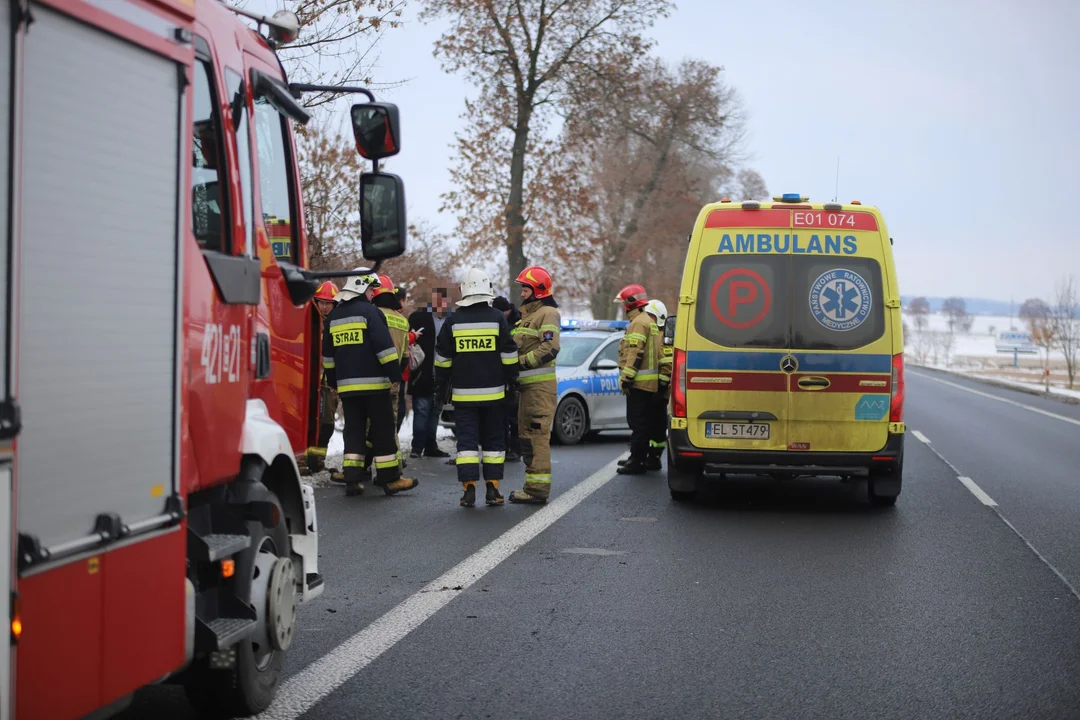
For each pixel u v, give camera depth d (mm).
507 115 26375
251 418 4402
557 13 26297
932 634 5891
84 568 2928
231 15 4473
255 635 4348
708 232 10062
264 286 4535
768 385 9930
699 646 5621
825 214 9984
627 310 12867
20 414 2613
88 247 2924
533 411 10375
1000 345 118125
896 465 9930
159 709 4590
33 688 2709
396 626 5914
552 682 4992
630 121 29719
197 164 3902
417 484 11242
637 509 10156
